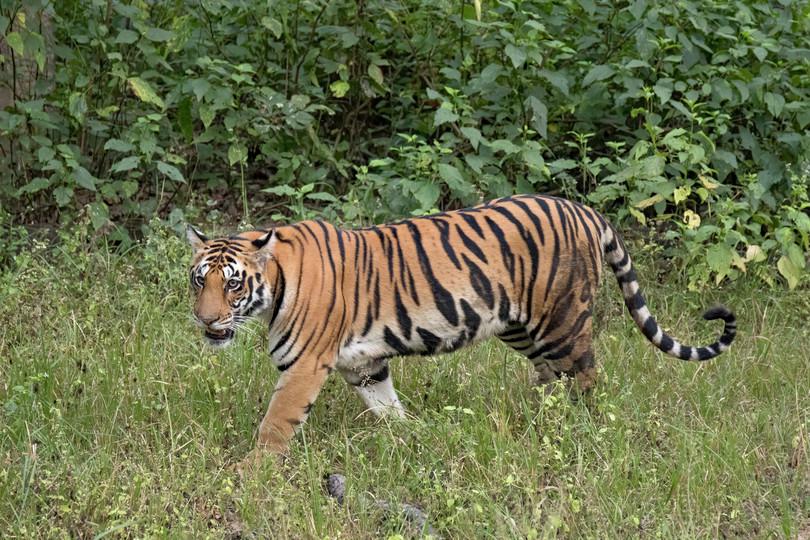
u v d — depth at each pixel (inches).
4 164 441.1
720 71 450.9
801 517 293.9
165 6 478.0
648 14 454.6
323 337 308.2
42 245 404.5
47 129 460.4
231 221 477.7
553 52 471.2
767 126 472.7
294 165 457.1
